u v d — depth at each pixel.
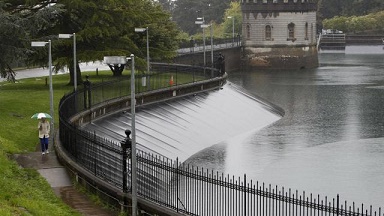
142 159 32.91
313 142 62.41
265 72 137.75
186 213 29.81
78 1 65.19
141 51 78.12
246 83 113.25
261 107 79.88
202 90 75.19
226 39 145.62
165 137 56.88
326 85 108.06
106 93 60.38
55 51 67.62
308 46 146.38
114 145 36.50
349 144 61.28
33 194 30.81
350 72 131.50
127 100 59.16
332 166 52.56
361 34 194.00
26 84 70.81
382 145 60.81
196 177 32.03
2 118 47.72
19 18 55.41
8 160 35.75
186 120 63.84
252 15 146.25
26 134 44.31
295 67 145.50
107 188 31.19
